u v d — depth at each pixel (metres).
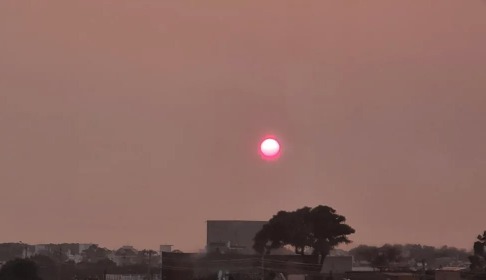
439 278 197.62
